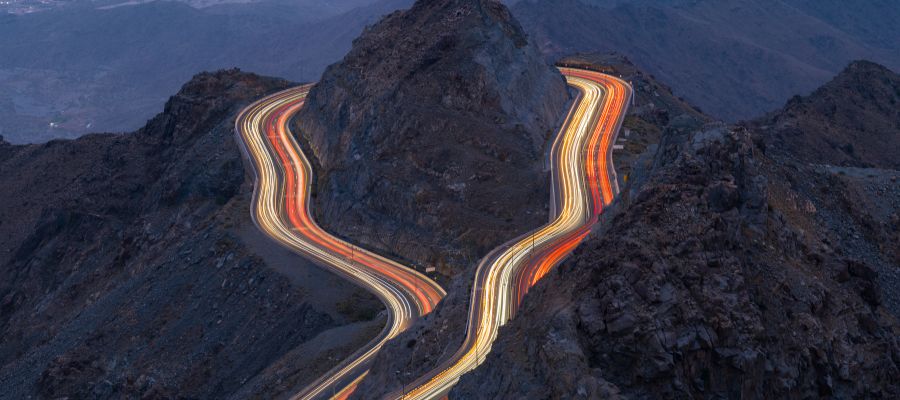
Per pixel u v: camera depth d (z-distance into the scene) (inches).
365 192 6505.9
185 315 6003.9
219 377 5374.0
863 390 2957.7
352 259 6043.3
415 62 7170.3
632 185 3796.8
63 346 6422.2
